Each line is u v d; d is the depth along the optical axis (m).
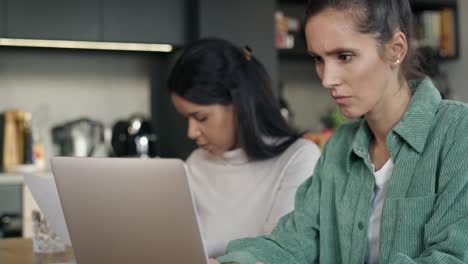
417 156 1.24
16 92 4.04
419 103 1.25
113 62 4.24
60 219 1.74
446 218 1.15
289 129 1.99
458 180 1.14
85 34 3.81
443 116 1.23
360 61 1.18
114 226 1.16
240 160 1.99
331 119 4.54
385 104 1.26
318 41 1.20
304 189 1.53
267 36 3.97
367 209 1.32
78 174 1.19
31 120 4.06
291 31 4.34
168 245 1.10
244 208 1.94
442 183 1.18
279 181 1.92
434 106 1.25
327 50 1.19
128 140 4.16
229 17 3.89
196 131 1.94
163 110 4.32
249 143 1.92
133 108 4.29
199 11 3.84
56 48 4.11
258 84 1.94
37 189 1.78
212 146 1.99
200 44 1.92
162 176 1.07
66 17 3.78
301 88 4.63
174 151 4.12
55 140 4.11
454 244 1.11
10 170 3.89
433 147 1.21
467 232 1.11
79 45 3.96
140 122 4.18
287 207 1.86
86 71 4.18
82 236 1.23
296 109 4.62
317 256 1.48
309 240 1.46
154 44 3.95
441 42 4.46
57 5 3.76
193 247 1.07
